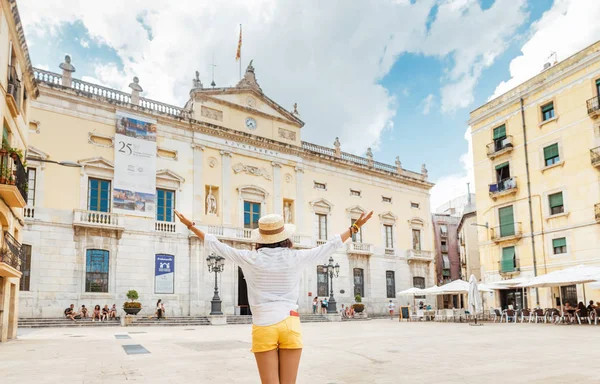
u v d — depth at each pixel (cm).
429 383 704
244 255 336
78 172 2962
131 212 3089
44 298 2703
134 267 3048
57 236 2808
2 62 1434
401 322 3162
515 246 3444
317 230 4169
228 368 881
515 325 2492
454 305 5584
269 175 3909
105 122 3108
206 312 3278
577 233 3017
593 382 695
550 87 3281
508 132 3575
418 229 4956
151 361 994
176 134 3438
